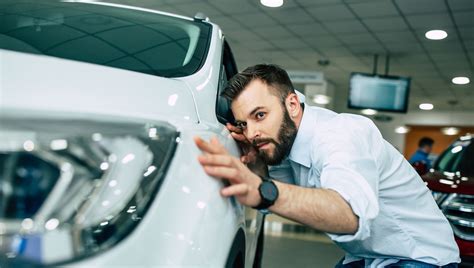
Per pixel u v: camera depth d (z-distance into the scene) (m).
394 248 1.49
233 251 1.04
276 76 1.28
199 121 1.06
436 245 1.52
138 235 0.71
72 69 0.79
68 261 0.62
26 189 0.61
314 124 1.33
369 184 1.10
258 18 6.78
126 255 0.68
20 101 0.66
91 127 0.71
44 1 1.60
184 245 0.80
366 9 6.02
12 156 0.61
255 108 1.24
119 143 0.74
